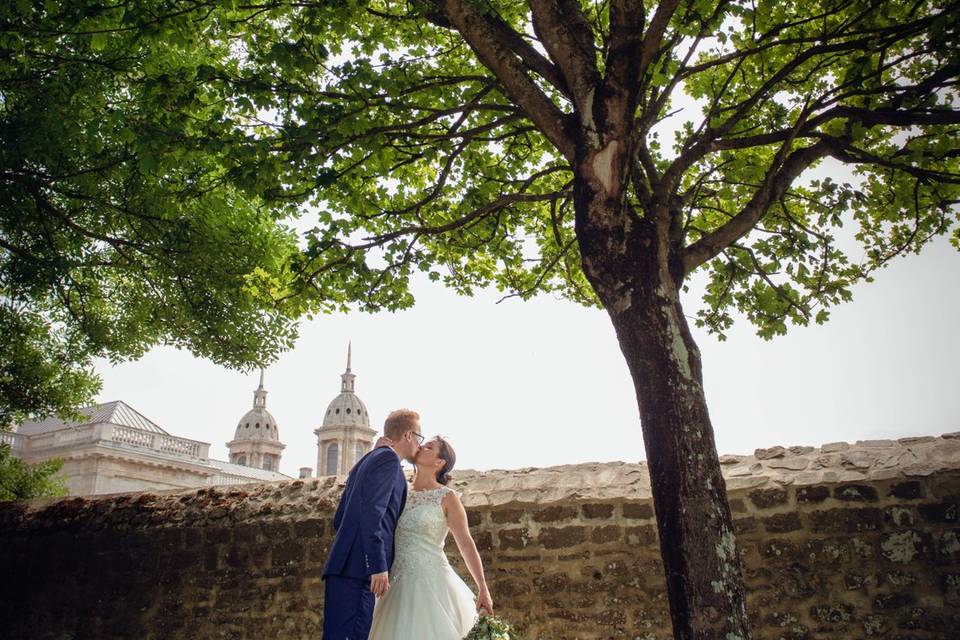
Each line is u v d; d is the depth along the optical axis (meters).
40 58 8.60
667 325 4.11
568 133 4.73
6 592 8.10
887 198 7.10
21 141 8.96
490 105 5.96
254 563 7.30
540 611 6.21
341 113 5.79
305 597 6.99
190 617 7.34
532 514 6.50
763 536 5.79
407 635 3.87
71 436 42.31
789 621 5.54
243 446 104.44
